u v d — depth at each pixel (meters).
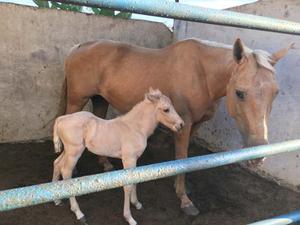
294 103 3.02
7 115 3.65
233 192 3.03
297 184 3.07
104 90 2.96
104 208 2.55
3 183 2.69
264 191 3.09
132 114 2.32
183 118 2.57
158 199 2.77
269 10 3.25
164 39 4.64
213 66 2.46
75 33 3.94
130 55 2.85
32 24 3.65
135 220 2.41
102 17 4.10
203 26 4.11
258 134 1.83
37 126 3.86
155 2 0.70
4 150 3.42
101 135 2.25
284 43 3.08
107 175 0.71
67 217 2.34
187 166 0.85
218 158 0.92
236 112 2.04
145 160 3.55
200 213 2.62
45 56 3.78
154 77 2.69
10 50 3.56
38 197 0.61
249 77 1.87
